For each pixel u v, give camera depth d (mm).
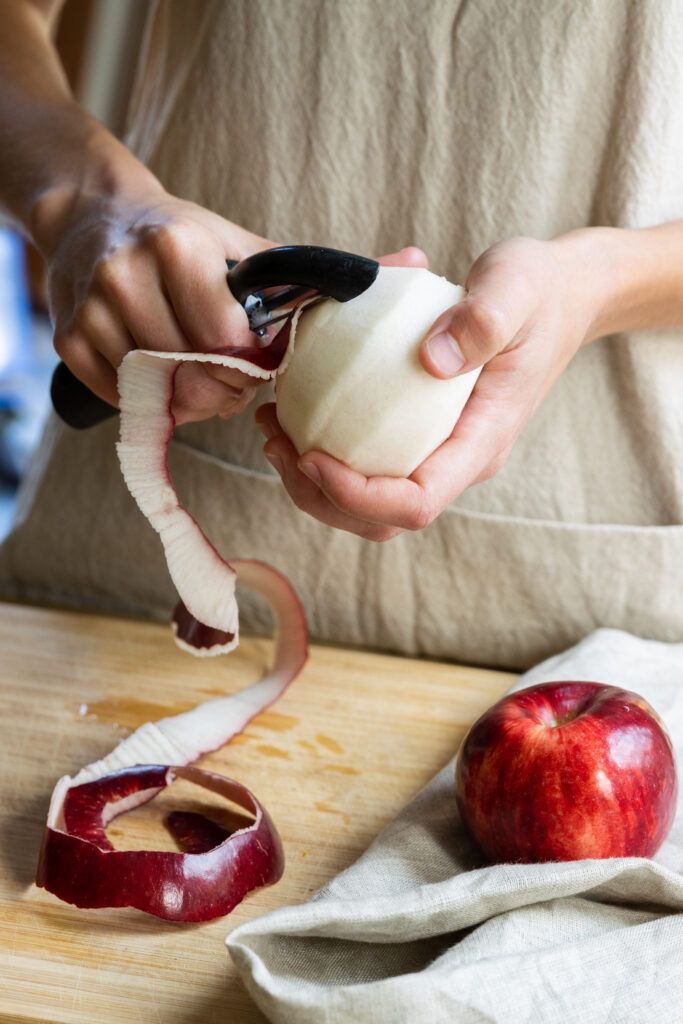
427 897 562
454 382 584
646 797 629
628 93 890
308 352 581
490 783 642
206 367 633
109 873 605
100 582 1093
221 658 970
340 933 561
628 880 587
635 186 909
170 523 629
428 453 609
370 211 970
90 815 702
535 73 898
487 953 553
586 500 995
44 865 627
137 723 848
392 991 509
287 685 894
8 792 740
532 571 988
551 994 525
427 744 851
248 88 956
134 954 601
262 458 1023
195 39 981
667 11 863
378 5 911
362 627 1055
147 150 1045
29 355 2576
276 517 1018
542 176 926
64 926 618
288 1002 508
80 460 1069
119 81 1732
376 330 565
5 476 2545
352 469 597
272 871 665
